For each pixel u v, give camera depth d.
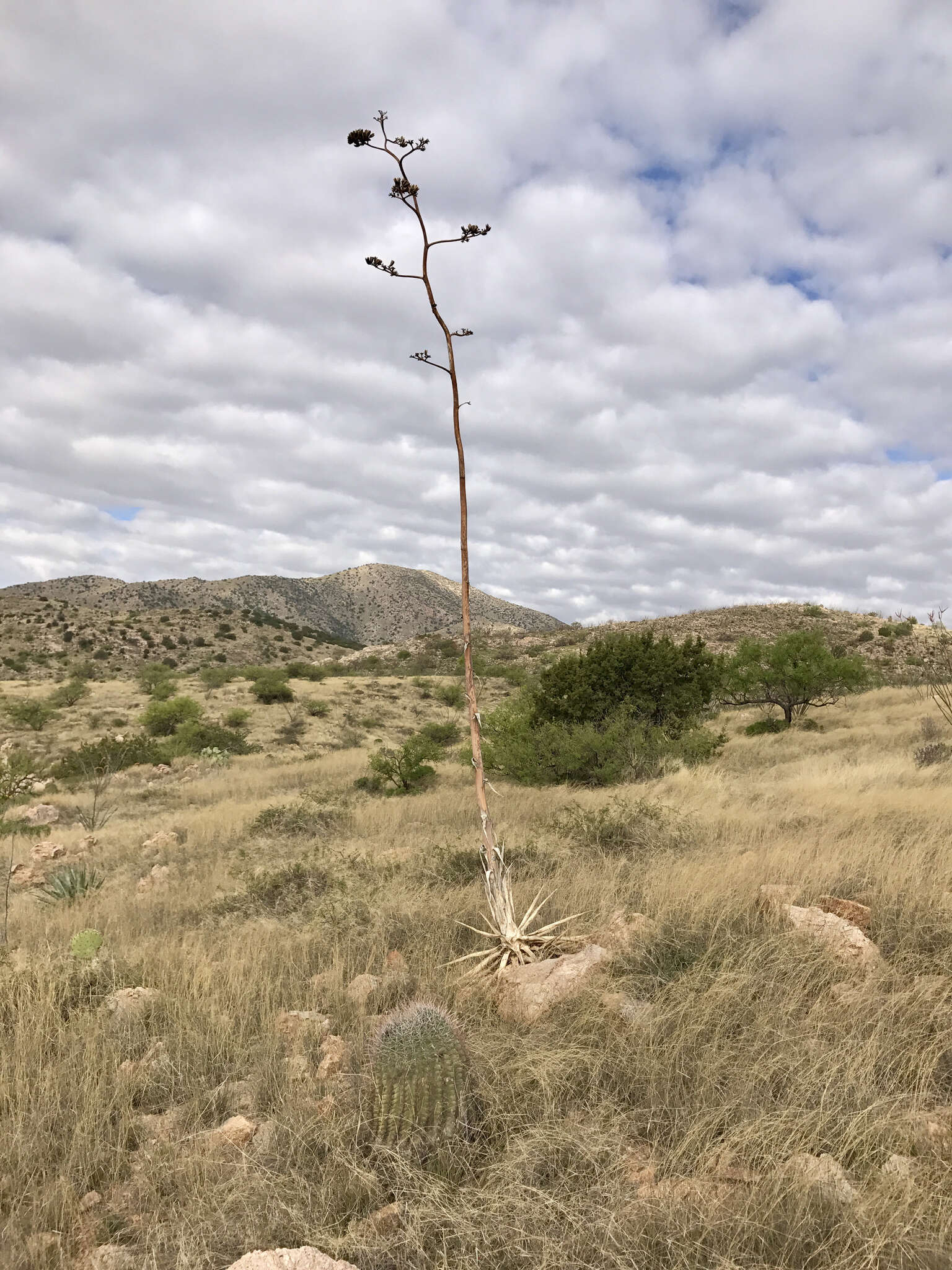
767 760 19.16
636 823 9.35
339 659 91.25
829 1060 3.33
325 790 20.23
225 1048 4.14
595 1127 3.00
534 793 15.12
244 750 35.47
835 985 4.11
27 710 41.16
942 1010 3.68
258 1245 2.57
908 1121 2.89
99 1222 2.78
